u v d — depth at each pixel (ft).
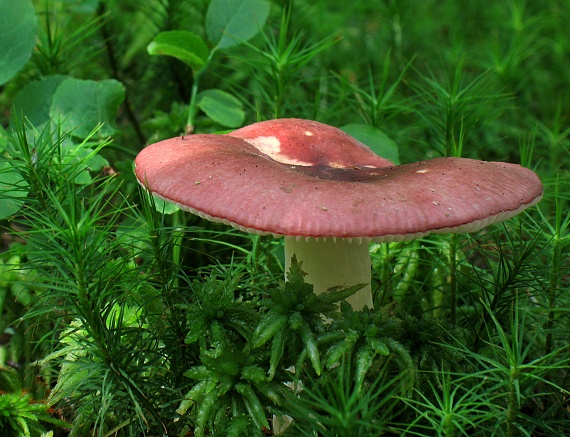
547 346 0.63
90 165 0.71
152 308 0.63
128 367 0.55
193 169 0.54
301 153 0.63
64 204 0.59
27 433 0.58
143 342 0.59
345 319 0.56
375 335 0.55
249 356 0.55
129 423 0.57
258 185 0.52
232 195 0.52
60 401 0.64
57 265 0.54
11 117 0.76
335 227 0.50
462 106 0.79
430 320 0.59
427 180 0.54
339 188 0.52
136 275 0.60
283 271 0.72
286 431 0.55
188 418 0.56
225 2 0.86
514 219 0.72
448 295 0.74
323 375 0.54
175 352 0.59
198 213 0.53
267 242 0.73
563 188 0.81
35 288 0.69
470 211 0.52
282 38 0.78
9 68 0.76
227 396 0.55
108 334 0.55
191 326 0.57
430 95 0.85
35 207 0.63
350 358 0.54
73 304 0.54
